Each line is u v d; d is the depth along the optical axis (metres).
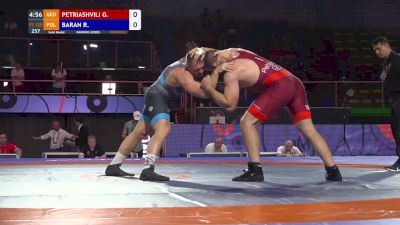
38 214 2.39
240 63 4.14
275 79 4.21
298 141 10.69
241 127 4.24
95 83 16.25
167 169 5.55
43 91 15.87
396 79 5.26
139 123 4.64
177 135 10.55
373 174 4.76
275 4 21.66
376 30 21.52
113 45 17.25
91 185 3.76
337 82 14.92
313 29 21.34
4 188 3.56
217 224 2.17
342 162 6.72
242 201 2.89
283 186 3.73
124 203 2.80
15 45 16.64
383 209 2.57
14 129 13.90
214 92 4.06
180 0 21.89
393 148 10.88
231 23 20.81
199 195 3.16
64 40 16.92
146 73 17.05
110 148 14.16
